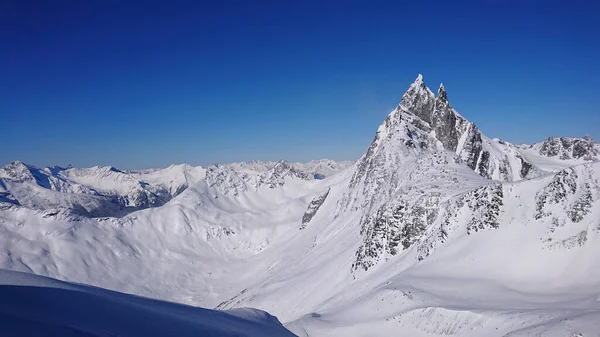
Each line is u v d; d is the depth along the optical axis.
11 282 19.75
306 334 61.72
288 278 130.75
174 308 27.34
